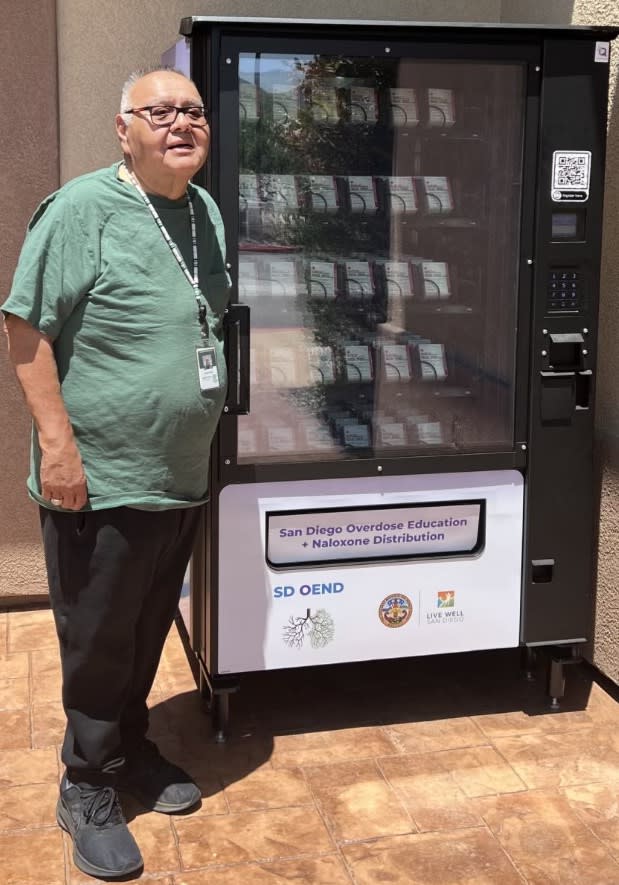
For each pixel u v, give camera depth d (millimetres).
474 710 3391
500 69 3088
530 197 3053
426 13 3975
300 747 3154
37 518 3969
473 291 3262
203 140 2414
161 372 2426
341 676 3629
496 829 2746
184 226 2480
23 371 2381
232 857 2623
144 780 2850
